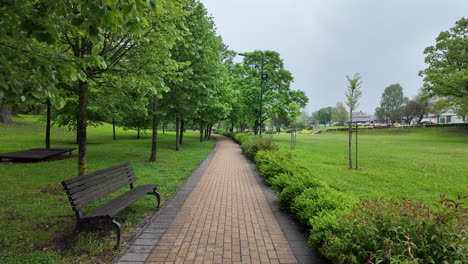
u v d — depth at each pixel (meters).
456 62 33.84
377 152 18.23
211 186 7.26
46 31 2.77
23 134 24.00
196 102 13.15
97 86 6.68
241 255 3.32
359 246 2.49
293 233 4.07
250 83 29.09
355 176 9.15
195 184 7.46
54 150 12.66
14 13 2.66
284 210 5.21
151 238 3.76
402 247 2.30
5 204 5.08
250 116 30.45
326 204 4.05
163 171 9.35
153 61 6.59
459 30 33.47
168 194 6.27
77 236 3.41
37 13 2.66
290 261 3.19
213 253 3.35
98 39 2.86
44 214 4.57
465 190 7.38
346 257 2.55
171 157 13.49
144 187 5.18
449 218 2.38
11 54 2.75
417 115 72.69
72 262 3.03
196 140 30.16
